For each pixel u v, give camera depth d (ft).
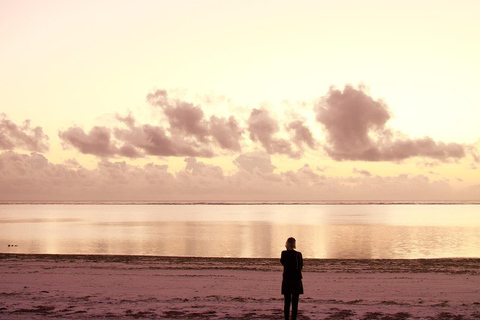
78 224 312.91
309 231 238.68
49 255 112.88
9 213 597.11
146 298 54.49
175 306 48.93
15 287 63.57
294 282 39.22
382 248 150.71
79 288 62.95
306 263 99.04
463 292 61.82
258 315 44.29
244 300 53.47
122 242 173.88
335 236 203.31
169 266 91.71
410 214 549.54
